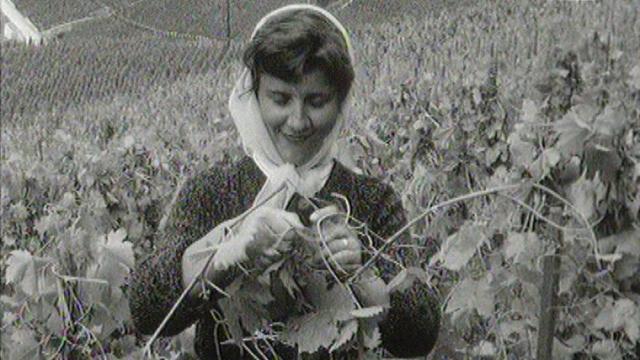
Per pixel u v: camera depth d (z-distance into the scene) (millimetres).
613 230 2885
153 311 2078
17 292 3344
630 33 6160
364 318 2020
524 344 3033
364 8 23516
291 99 2023
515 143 2900
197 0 43281
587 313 3068
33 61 34938
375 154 5648
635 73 3971
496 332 3059
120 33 45812
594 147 2744
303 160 2100
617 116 2787
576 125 2717
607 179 2795
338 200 2119
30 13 50688
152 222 6598
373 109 6789
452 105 5520
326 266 1955
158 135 7562
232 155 6480
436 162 5434
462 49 10805
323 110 2041
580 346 3115
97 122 15773
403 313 2109
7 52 35688
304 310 2010
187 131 8188
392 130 6445
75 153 7613
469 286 2945
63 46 36188
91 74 33656
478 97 5363
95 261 3230
